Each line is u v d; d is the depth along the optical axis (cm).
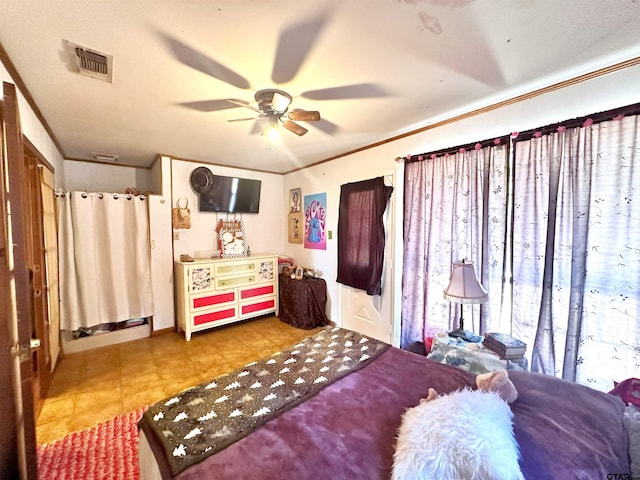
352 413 123
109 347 320
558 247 182
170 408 127
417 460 85
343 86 185
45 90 182
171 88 183
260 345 327
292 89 188
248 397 136
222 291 366
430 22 127
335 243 374
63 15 119
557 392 119
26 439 124
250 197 425
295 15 121
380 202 301
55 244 280
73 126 248
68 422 198
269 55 150
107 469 158
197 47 143
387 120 247
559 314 182
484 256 220
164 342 335
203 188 381
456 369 163
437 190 253
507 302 210
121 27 128
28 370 125
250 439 107
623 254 159
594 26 131
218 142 301
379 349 191
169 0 112
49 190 256
